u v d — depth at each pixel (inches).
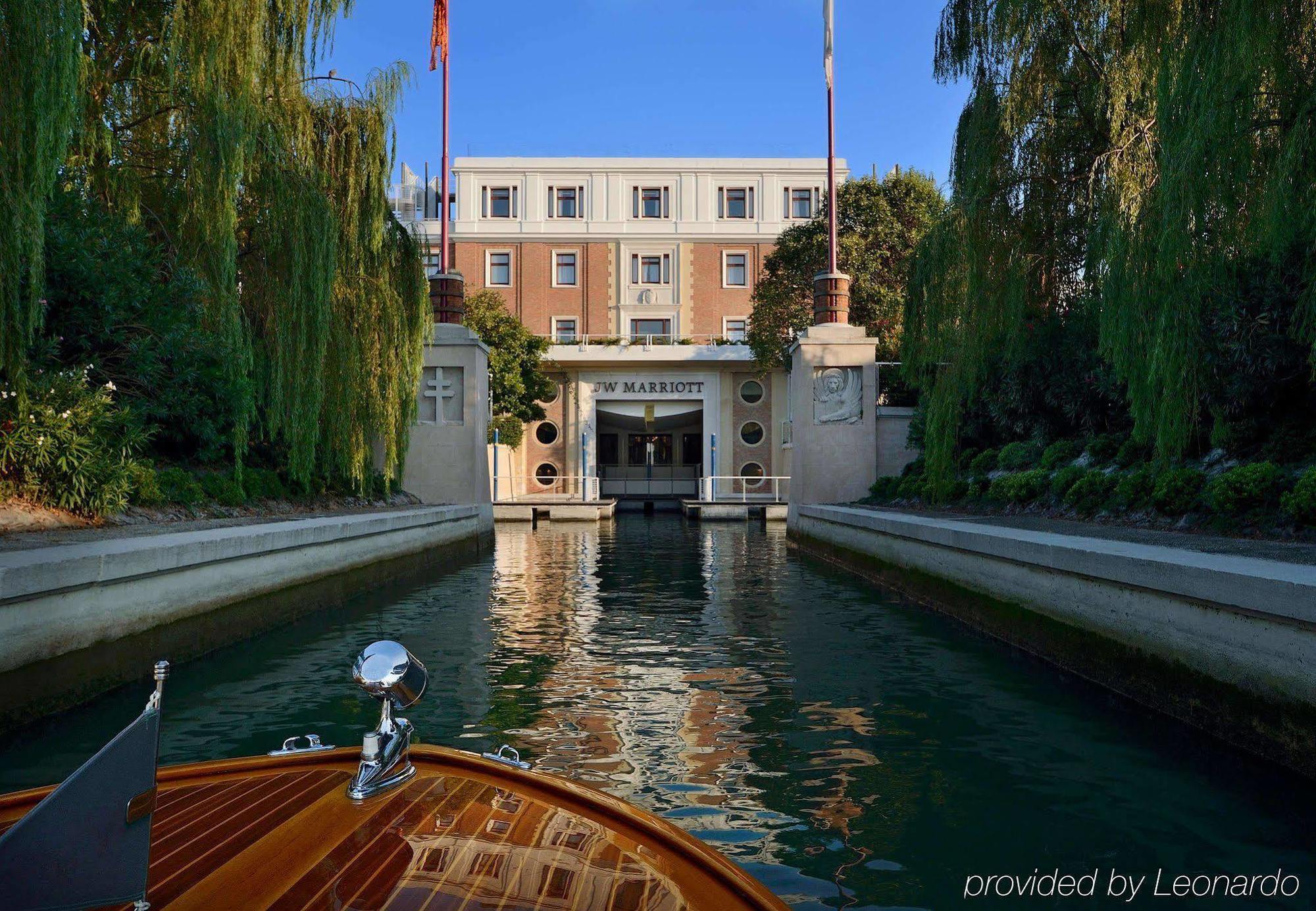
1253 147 282.7
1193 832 143.3
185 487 441.7
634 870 79.8
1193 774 171.3
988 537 326.3
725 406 1526.8
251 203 465.7
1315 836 141.0
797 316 1243.8
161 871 73.8
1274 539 301.3
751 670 266.4
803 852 135.6
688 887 77.7
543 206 1610.5
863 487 780.0
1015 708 221.3
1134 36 352.5
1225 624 190.5
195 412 459.8
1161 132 300.7
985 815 150.6
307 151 496.4
